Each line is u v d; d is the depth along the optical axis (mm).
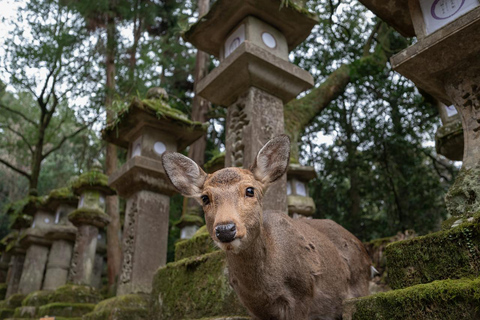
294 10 5418
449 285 2164
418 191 12242
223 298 3846
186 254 5008
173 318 4387
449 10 3252
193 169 2914
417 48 3188
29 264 10898
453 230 2516
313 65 13500
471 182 2904
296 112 11469
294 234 2996
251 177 2736
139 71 12820
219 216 2416
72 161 20516
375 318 2432
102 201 9547
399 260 2744
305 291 2807
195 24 5641
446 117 6008
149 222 6441
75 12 11961
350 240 3689
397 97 11750
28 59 11625
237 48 5152
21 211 12008
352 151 13609
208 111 13508
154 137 6848
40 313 7941
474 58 3111
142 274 6117
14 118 15484
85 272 8781
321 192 14352
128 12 12812
